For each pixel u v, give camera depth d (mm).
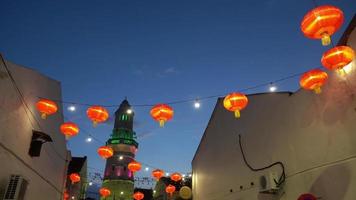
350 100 6336
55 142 13680
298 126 8172
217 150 14258
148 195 42094
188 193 18250
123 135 52844
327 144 6949
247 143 11141
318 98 7410
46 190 12891
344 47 5711
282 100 9172
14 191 8188
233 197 11812
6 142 8047
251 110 11133
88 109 9391
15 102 8484
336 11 5262
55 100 12891
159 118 8797
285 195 8414
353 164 6137
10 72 8141
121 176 49125
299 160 7973
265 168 9672
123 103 56938
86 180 30875
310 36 5602
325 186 6852
